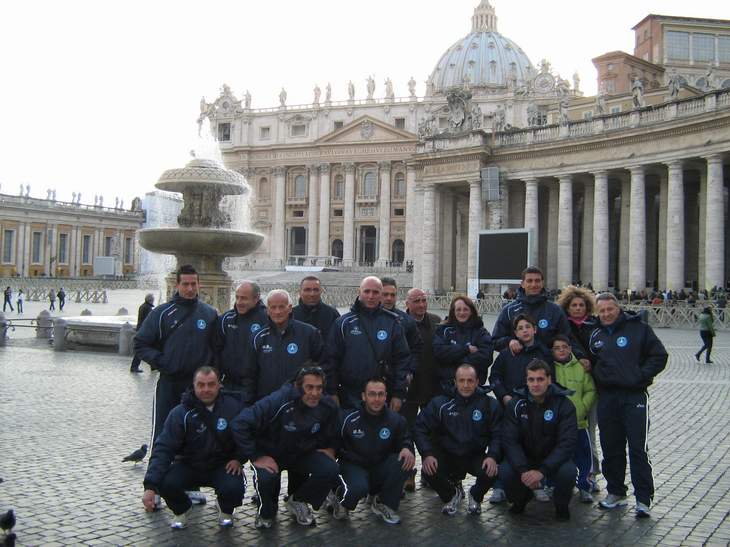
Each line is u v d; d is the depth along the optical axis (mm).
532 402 8375
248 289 8727
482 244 38031
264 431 8039
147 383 16609
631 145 41531
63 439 11289
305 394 7910
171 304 8906
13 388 15734
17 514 7906
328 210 107625
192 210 20250
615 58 71438
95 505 8320
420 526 8000
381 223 104250
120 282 83375
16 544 7035
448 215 51594
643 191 41625
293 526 7961
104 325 22469
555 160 45000
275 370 8469
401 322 9164
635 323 8633
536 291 9516
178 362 8742
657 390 16609
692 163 40594
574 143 43594
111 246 109125
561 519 8180
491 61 138750
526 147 45719
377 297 8805
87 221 104562
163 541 7332
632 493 9227
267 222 112500
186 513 7883
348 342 8773
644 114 41125
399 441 8336
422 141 51250
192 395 7902
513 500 8336
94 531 7504
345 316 8898
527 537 7617
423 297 9867
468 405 8664
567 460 8156
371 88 109812
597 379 8680
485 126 97750
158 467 7637
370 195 105250
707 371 19719
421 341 9367
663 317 35094
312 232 108562
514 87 100125
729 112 35906
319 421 8023
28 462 9969
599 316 8945
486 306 43219
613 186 49938
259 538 7539
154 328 8820
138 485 9102
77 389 15727
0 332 23938
